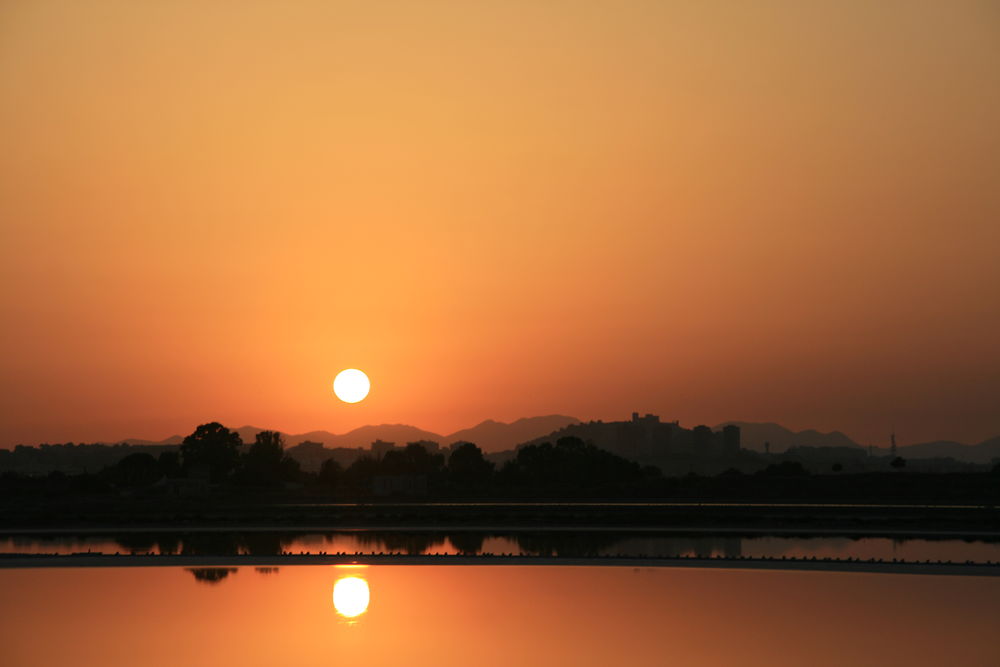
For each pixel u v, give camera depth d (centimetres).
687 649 4316
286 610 5197
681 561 7100
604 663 4078
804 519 10338
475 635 4588
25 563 7088
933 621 4909
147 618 4988
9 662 4088
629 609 5262
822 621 4919
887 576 6438
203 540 8988
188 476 19088
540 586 6025
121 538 9206
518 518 10694
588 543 8656
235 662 4081
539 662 4091
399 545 8550
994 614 5084
